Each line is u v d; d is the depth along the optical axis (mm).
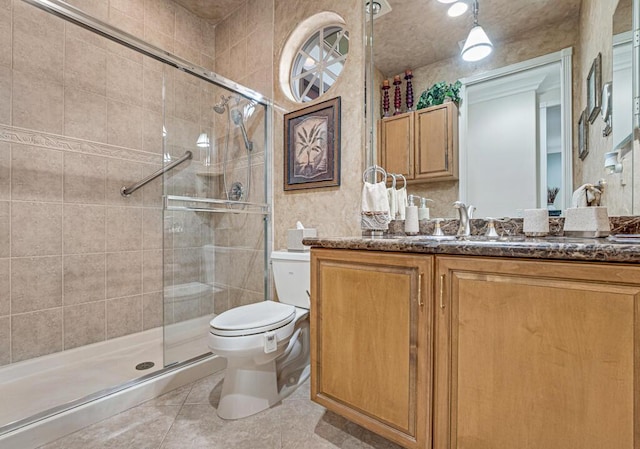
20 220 1702
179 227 2047
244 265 2285
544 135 1352
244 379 1422
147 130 2246
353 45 1856
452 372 924
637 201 1143
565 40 1307
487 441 860
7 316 1654
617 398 688
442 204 1605
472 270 888
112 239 2061
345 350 1175
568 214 1163
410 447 1001
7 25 1657
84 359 1888
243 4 2488
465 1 1543
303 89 2299
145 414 1414
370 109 1812
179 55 2465
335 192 1920
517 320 815
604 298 703
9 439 1142
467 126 1537
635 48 1145
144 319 2211
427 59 1647
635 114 1144
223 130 2205
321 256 1263
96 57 1990
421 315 980
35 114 1751
